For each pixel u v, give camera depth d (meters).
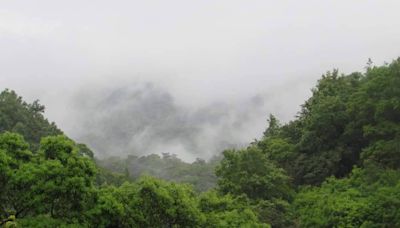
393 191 33.09
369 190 36.47
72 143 23.22
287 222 37.62
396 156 40.34
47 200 21.47
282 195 43.16
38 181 21.19
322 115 49.38
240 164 42.50
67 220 21.66
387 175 36.97
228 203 32.88
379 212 31.58
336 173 47.94
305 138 50.47
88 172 22.62
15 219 20.69
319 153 49.78
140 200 24.52
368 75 51.91
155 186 25.17
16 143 22.48
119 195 24.30
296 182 49.34
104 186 25.81
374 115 44.28
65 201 21.89
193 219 25.80
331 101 49.97
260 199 40.06
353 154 48.25
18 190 21.52
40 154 22.78
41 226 20.53
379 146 41.25
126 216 23.61
